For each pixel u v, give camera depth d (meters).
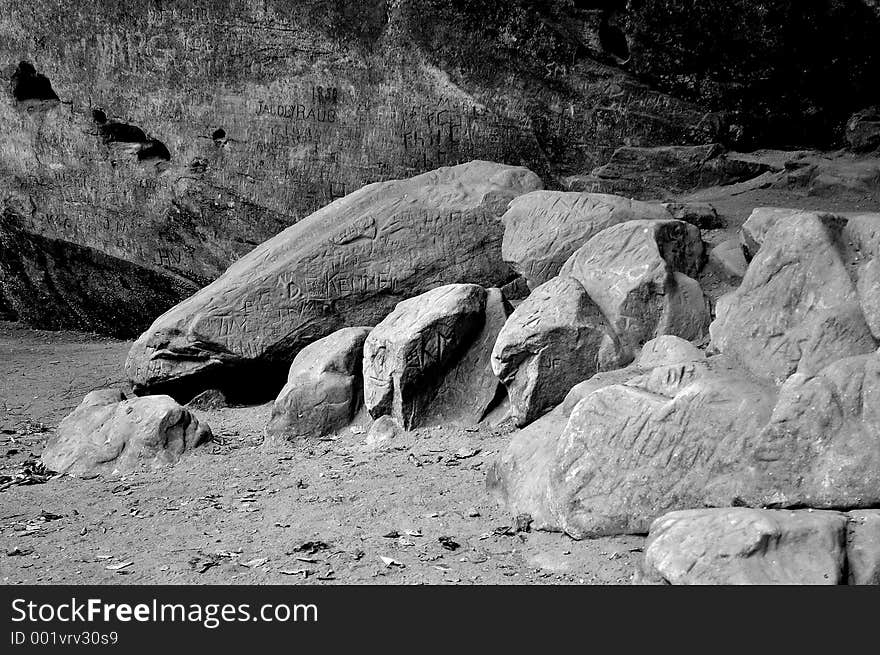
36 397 11.79
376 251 10.63
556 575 5.50
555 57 14.09
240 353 10.45
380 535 6.21
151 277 14.75
